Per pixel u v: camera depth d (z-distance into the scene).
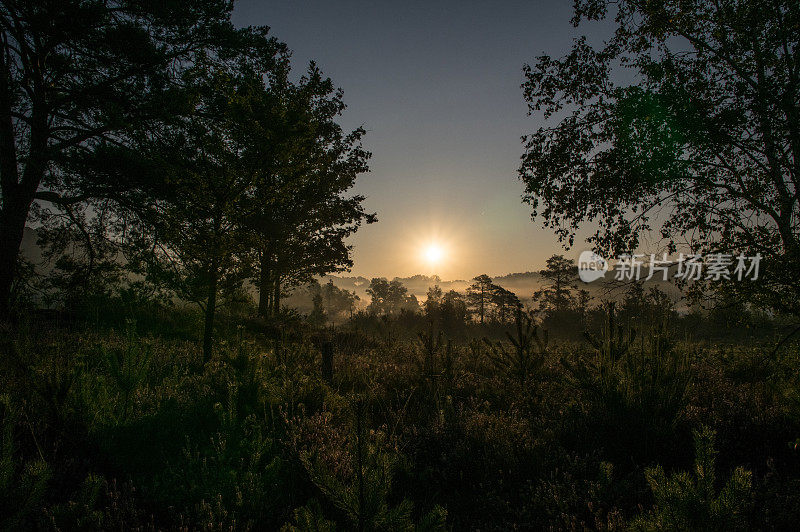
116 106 12.19
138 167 12.44
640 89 7.82
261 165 8.80
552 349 12.86
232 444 3.86
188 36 14.45
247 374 5.89
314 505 2.40
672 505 2.48
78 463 3.64
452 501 3.74
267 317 20.75
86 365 5.47
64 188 14.57
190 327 13.42
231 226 8.93
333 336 16.80
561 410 5.57
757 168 8.24
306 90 9.50
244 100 8.73
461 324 35.38
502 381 7.55
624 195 8.41
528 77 9.50
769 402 5.46
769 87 6.91
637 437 4.47
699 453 2.67
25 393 4.48
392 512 2.40
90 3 11.92
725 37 8.37
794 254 6.34
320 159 9.99
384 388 7.23
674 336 6.04
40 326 9.43
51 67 13.59
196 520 3.04
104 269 15.70
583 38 9.01
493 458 4.26
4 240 13.45
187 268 9.59
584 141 8.68
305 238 25.42
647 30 9.20
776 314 6.97
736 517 2.44
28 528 2.66
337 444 4.29
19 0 11.48
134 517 2.95
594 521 3.16
